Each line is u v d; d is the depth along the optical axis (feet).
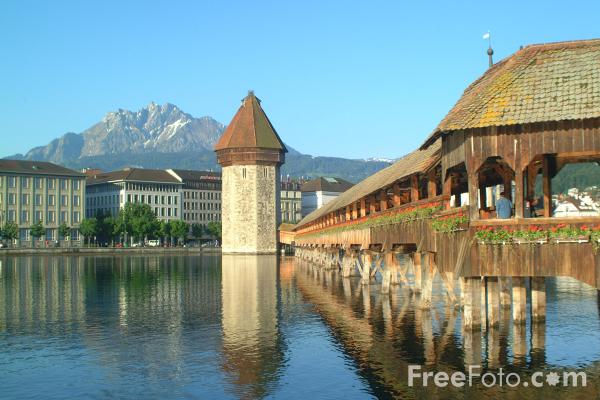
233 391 73.87
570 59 81.41
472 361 83.15
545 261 76.23
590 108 74.49
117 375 81.35
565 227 75.36
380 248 168.86
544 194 86.22
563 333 99.14
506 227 77.51
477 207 78.89
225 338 103.60
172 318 125.80
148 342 101.30
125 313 134.10
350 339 100.07
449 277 123.65
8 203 546.67
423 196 137.28
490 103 79.15
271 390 73.92
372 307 133.69
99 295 172.24
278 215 516.32
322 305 141.08
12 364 87.71
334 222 234.79
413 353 88.63
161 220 642.63
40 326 117.70
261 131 507.30
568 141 75.61
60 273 266.77
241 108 520.42
